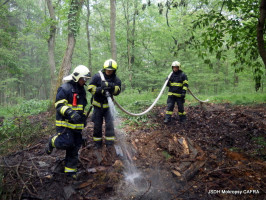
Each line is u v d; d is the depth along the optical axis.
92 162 3.64
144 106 7.81
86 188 2.94
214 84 17.81
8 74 21.89
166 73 15.13
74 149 3.16
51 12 14.03
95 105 3.97
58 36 23.09
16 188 2.77
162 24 15.41
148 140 4.48
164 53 16.77
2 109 10.60
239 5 4.89
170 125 5.68
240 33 5.20
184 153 3.86
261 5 3.93
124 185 3.00
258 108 7.55
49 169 3.42
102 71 3.96
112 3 11.97
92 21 18.36
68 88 2.97
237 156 3.74
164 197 2.74
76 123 2.86
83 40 22.14
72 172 3.15
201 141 4.51
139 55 19.02
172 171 3.29
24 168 3.33
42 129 5.53
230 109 7.53
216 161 3.62
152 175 3.26
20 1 21.17
